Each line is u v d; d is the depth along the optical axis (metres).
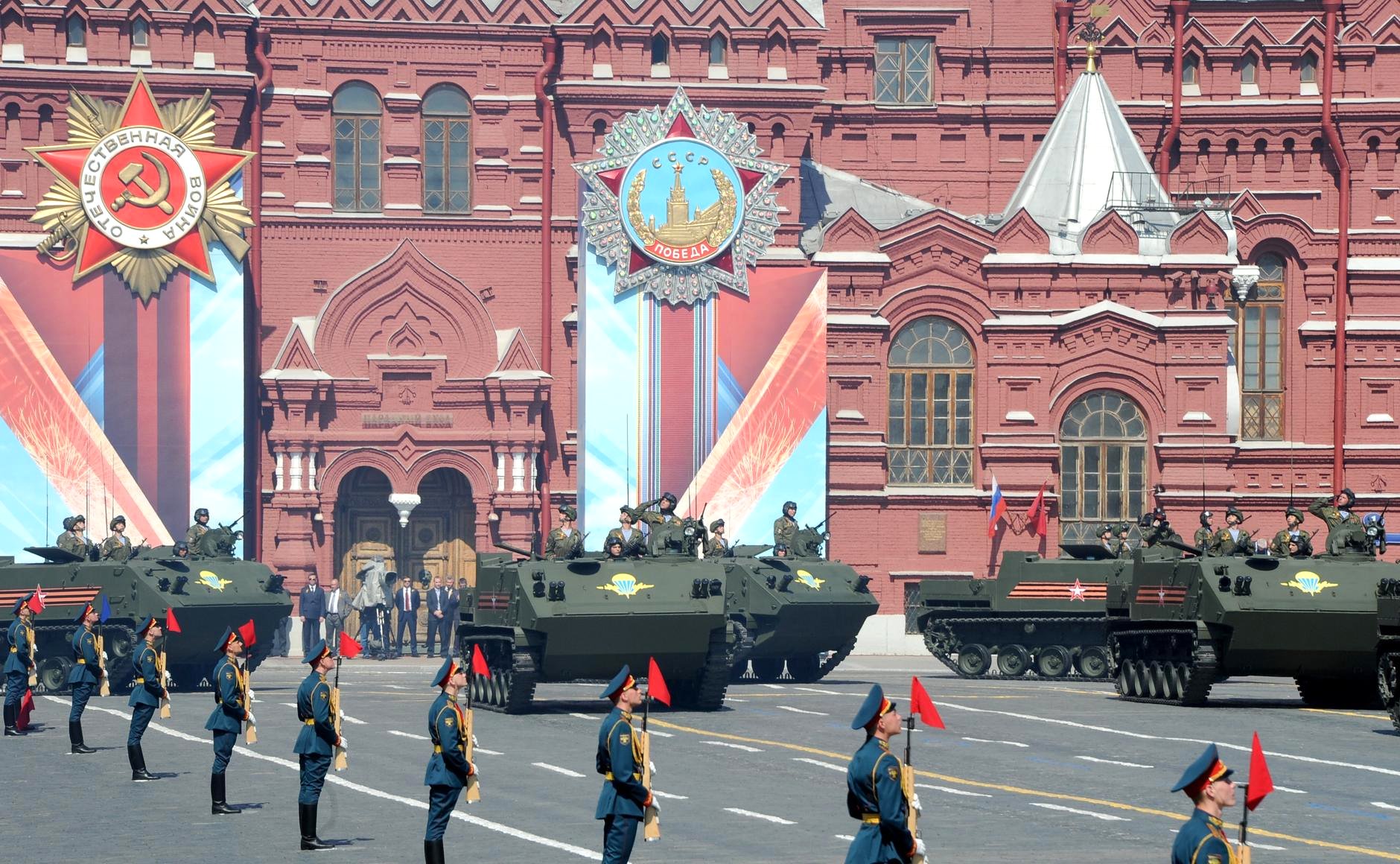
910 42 94.44
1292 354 92.00
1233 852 21.61
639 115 84.06
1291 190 92.62
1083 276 86.94
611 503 83.25
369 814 37.16
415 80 87.44
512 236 87.50
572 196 88.00
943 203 94.25
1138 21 93.62
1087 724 52.09
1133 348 86.81
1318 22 92.44
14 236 80.69
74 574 63.84
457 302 86.81
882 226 89.75
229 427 80.75
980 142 94.38
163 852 33.22
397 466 84.69
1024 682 70.81
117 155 80.38
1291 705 59.34
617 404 83.56
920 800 38.41
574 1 87.44
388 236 86.75
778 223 85.38
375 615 81.06
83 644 47.47
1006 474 86.38
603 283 83.62
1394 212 91.81
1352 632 56.19
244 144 84.62
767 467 84.06
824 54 93.81
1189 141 93.19
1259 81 92.94
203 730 51.78
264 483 84.44
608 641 54.41
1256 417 92.25
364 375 85.75
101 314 79.94
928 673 75.56
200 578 64.31
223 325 80.88
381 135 87.31
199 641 63.69
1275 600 56.34
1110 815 36.62
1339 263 91.19
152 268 80.38
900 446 86.94
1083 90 91.94
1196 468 86.31
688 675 56.66
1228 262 86.69
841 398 86.31
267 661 79.88
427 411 85.62
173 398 80.38
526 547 84.94
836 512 86.38
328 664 33.75
